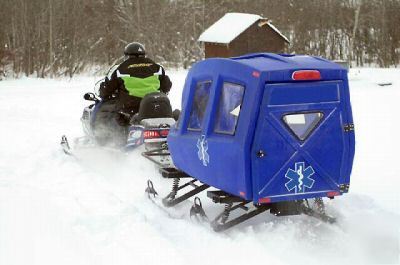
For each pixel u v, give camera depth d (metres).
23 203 10.73
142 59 14.55
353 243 8.60
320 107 8.27
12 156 15.06
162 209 10.32
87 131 15.70
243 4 79.44
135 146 13.30
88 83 42.19
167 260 7.98
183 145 9.75
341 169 8.52
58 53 57.97
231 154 8.36
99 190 11.63
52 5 58.91
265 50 58.50
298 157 8.26
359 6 76.56
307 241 8.66
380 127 19.72
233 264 7.82
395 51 79.12
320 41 81.00
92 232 9.13
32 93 33.47
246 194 8.21
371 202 10.46
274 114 8.06
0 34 56.97
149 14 69.31
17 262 7.98
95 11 69.12
